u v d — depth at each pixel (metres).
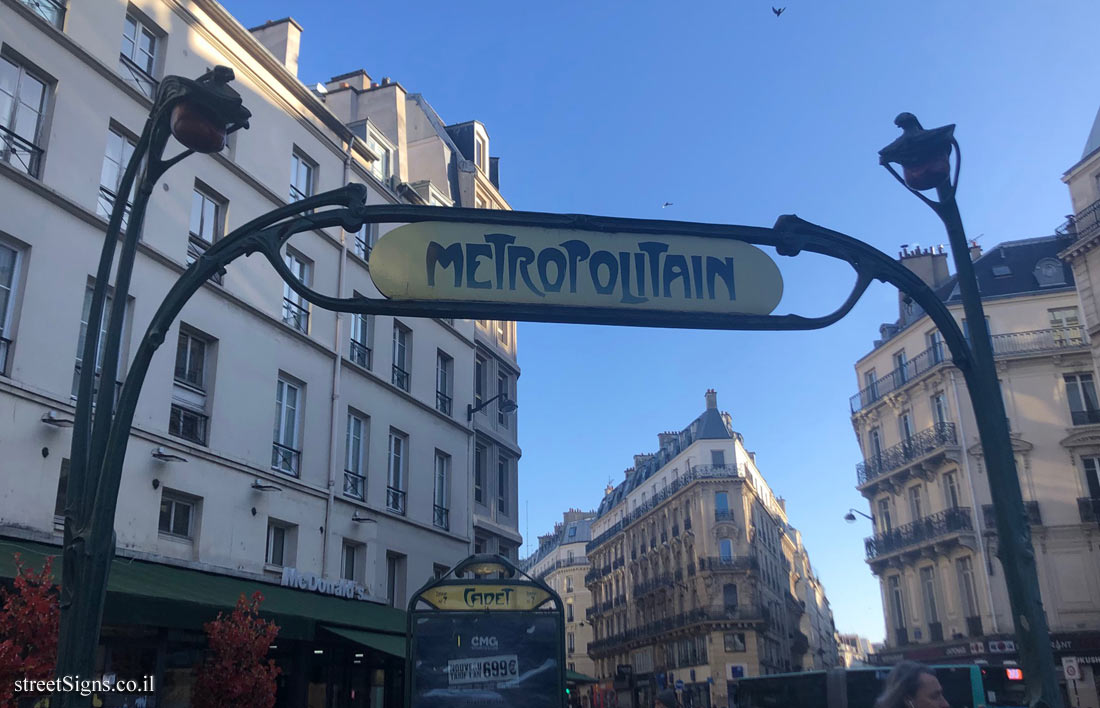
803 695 18.47
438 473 25.08
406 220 4.62
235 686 10.87
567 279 4.65
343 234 21.39
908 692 3.94
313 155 20.98
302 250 19.89
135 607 10.93
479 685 8.48
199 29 17.52
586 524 99.75
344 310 4.45
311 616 15.21
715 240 4.92
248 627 11.34
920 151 5.02
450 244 4.59
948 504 37.59
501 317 4.56
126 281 4.50
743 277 4.88
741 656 57.78
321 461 19.42
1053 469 35.31
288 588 17.56
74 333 13.60
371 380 21.89
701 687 58.72
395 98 28.73
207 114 4.46
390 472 22.52
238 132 18.36
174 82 4.41
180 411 15.71
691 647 61.47
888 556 40.78
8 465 12.17
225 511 16.23
